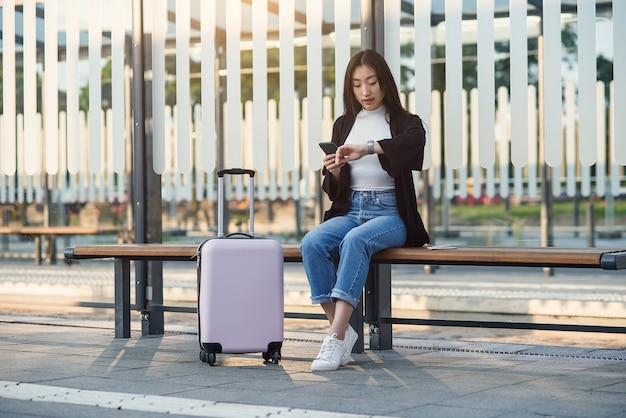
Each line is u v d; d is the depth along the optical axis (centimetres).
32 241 1104
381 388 326
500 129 1006
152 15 530
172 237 1153
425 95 459
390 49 461
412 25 867
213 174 1091
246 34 915
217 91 1052
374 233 381
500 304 629
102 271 886
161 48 530
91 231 930
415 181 527
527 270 876
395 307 675
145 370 372
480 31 446
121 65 540
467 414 277
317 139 493
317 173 1062
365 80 411
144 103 527
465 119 1023
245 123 1118
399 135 398
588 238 1037
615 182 893
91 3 555
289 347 451
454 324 407
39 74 945
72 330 532
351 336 383
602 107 955
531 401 299
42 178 1020
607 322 588
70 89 562
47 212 1024
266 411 281
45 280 828
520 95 441
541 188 945
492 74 445
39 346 454
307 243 390
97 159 557
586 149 425
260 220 1148
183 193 1112
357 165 406
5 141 591
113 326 551
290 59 505
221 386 331
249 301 382
